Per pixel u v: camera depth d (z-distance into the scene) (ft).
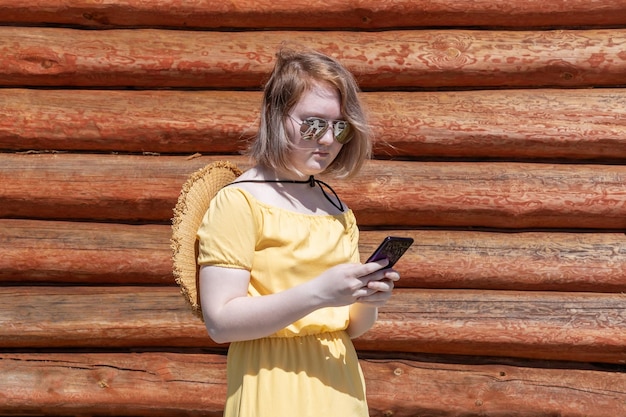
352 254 8.16
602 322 12.46
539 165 13.03
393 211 12.81
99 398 12.78
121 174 13.01
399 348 12.79
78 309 12.92
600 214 12.71
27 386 12.85
